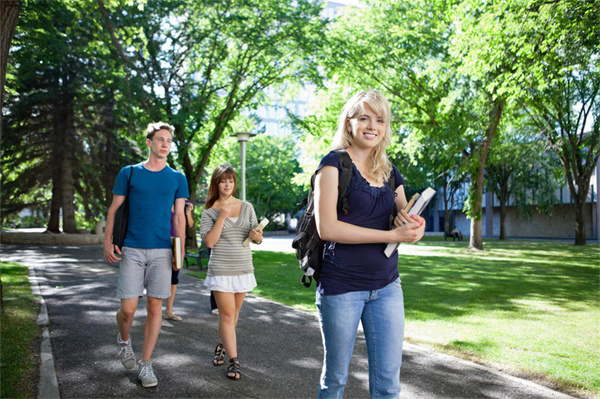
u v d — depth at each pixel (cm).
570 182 2486
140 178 384
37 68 2292
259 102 2273
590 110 2283
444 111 1794
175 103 1870
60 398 342
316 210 221
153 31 1805
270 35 1917
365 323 232
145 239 379
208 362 441
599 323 602
